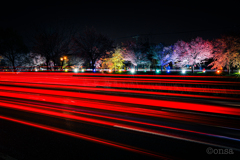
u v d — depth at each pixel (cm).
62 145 432
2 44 4050
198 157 367
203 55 4188
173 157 369
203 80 2105
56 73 3569
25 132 522
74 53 3744
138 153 387
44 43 3338
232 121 608
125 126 564
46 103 935
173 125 569
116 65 5631
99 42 3588
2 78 3244
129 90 1509
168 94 1276
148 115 691
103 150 403
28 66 5162
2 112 755
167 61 4975
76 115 698
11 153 393
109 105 881
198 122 601
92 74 3381
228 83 1794
